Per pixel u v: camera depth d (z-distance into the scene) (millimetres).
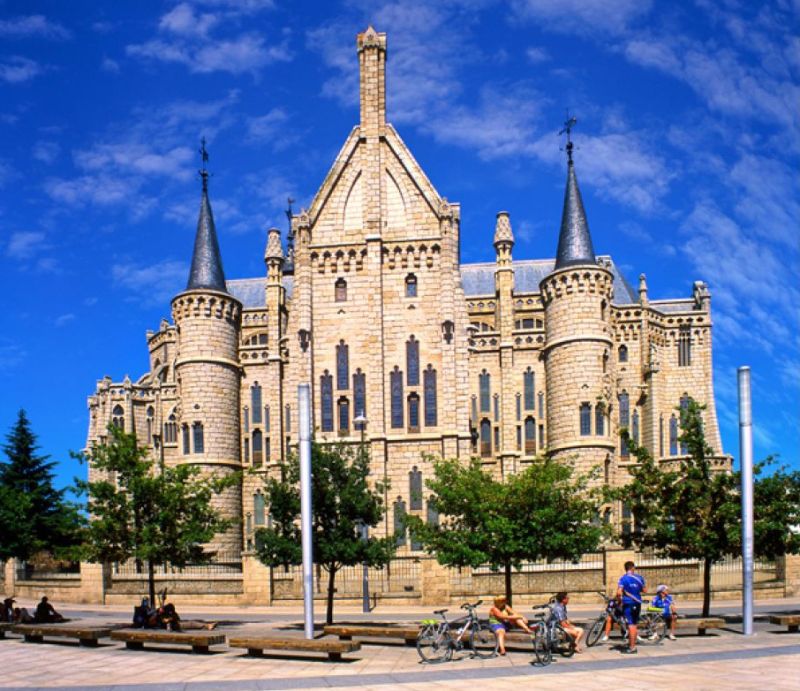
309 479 28859
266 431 72438
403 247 63375
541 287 68000
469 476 34219
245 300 89188
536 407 69750
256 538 35406
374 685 19672
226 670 22531
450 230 62906
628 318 74062
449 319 61531
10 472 75000
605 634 25953
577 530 32531
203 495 36469
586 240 66562
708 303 76562
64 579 50781
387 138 65250
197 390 70438
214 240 74375
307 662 23812
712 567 45531
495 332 71438
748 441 28594
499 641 24203
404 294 63188
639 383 73438
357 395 62312
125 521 35219
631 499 33531
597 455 62938
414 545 59375
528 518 31656
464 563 31844
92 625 35625
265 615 41281
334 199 64938
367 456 37219
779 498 32438
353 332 63000
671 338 76188
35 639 29516
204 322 71312
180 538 34875
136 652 26641
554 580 44562
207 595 46312
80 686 20188
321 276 64000
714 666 21250
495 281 77938
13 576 51344
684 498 32375
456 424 60531
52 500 68500
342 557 33719
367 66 65938
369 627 28297
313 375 62906
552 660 22719
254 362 73438
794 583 44906
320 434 61875
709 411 74812
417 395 61969
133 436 37094
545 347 67750
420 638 23578
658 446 71625
